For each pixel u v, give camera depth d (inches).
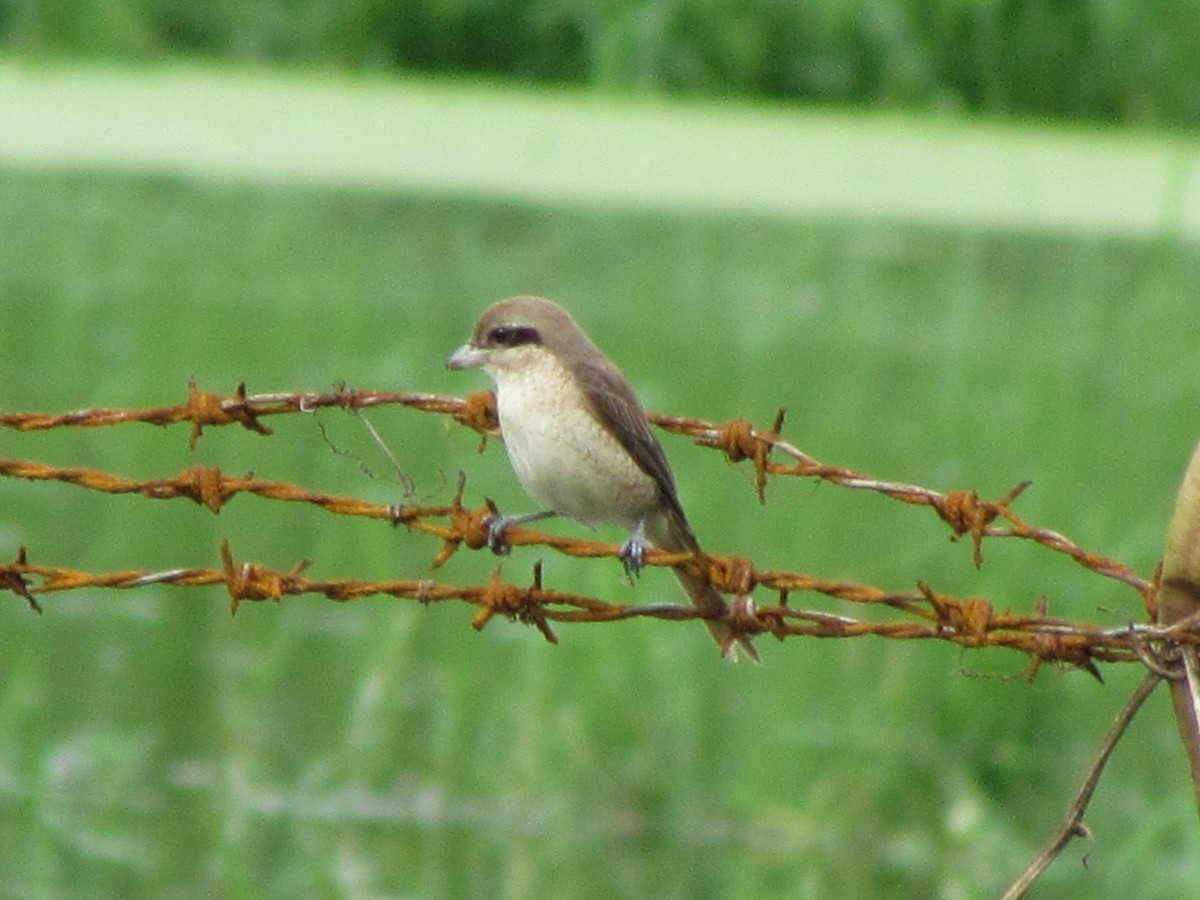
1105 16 1044.5
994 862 453.4
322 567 567.2
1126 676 509.4
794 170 1000.2
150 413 327.0
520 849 442.0
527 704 475.2
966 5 1048.8
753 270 878.4
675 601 492.7
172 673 515.5
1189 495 267.7
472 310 800.3
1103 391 702.5
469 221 958.4
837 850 456.4
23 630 543.5
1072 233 944.3
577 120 1087.0
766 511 578.2
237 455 654.5
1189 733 269.0
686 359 736.3
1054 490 576.1
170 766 472.1
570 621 307.0
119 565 569.6
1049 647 294.5
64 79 1143.0
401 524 314.8
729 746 483.5
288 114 1101.7
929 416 657.6
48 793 453.7
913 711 487.5
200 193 991.0
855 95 1068.5
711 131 1069.8
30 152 1035.3
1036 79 1064.8
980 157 1036.5
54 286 829.2
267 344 738.8
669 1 1067.9
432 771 470.6
